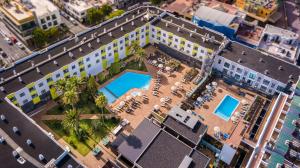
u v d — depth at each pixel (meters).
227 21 148.38
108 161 93.06
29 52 142.38
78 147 98.62
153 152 90.06
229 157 94.69
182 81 126.06
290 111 96.19
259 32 151.88
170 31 136.50
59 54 116.25
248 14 169.75
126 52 137.62
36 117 107.88
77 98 99.94
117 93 120.62
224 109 114.75
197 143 92.81
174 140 93.44
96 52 121.12
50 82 110.31
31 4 152.75
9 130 84.94
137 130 96.81
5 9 145.62
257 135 102.81
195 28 139.62
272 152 84.81
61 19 166.75
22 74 106.88
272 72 116.88
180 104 114.75
